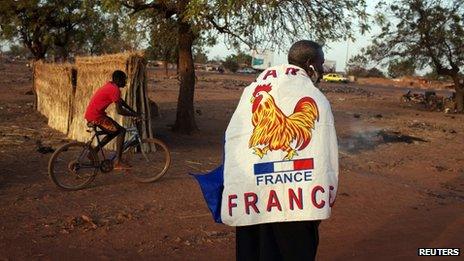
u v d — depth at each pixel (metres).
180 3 12.49
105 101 7.75
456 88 30.66
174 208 6.86
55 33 23.25
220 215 3.12
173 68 80.56
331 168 2.95
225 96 31.72
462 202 8.18
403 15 30.02
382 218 6.82
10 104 21.05
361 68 33.34
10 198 6.95
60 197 7.16
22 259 4.86
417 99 35.16
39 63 18.98
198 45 14.99
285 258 3.04
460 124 22.91
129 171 8.30
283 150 2.96
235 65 83.38
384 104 32.94
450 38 29.11
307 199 2.90
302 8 12.75
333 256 5.21
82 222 6.05
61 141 12.34
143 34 14.35
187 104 14.28
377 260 5.11
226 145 3.12
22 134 13.05
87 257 5.00
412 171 10.96
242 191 3.02
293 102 2.99
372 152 13.12
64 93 14.25
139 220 6.27
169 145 12.27
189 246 5.45
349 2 12.82
